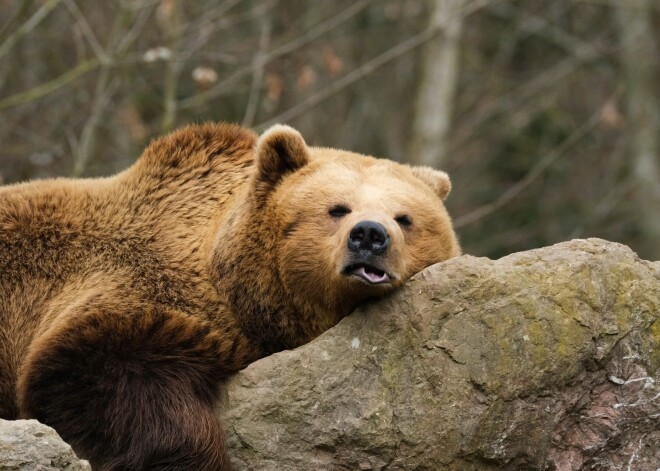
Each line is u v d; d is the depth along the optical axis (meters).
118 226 11.91
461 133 32.84
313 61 27.52
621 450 9.94
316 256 10.69
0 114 23.30
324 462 9.79
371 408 9.80
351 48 31.97
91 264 11.77
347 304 10.57
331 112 30.62
